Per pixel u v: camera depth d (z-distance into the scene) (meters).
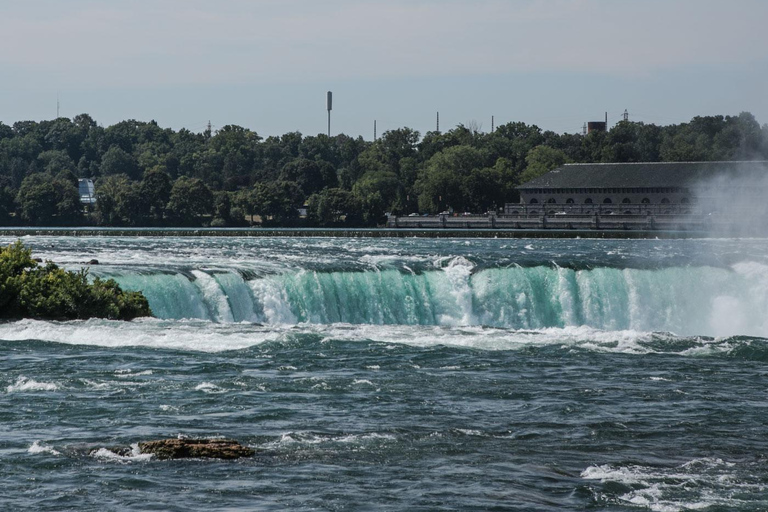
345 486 35.03
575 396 49.09
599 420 44.38
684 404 47.78
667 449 40.25
